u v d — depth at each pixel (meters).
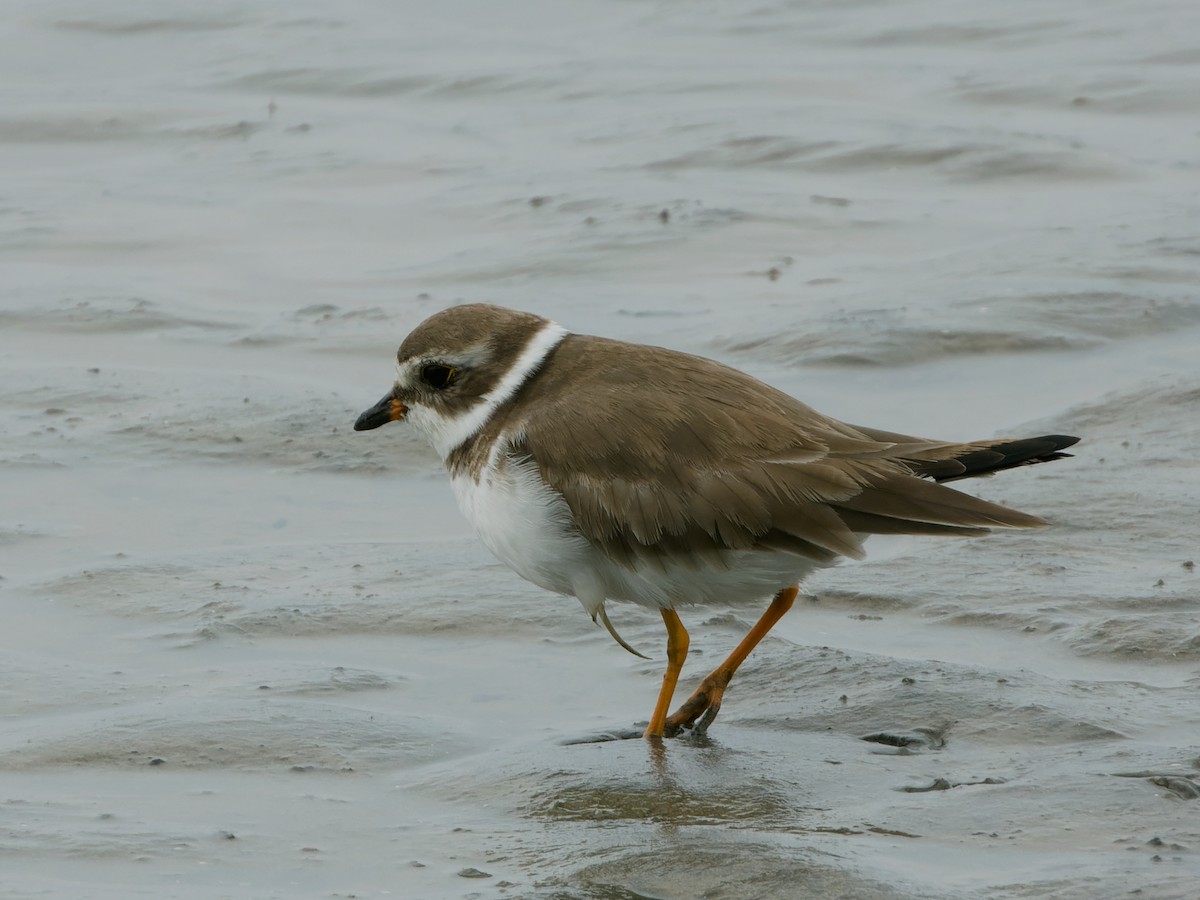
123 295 19.67
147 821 8.36
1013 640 10.75
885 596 11.48
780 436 9.41
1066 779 8.54
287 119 28.67
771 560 9.34
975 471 9.44
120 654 10.78
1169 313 17.88
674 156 25.55
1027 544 12.30
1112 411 15.23
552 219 22.58
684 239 21.41
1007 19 34.09
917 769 8.89
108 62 32.81
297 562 12.46
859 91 29.28
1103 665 10.28
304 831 8.29
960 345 17.14
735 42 33.44
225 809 8.55
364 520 13.55
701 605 11.34
